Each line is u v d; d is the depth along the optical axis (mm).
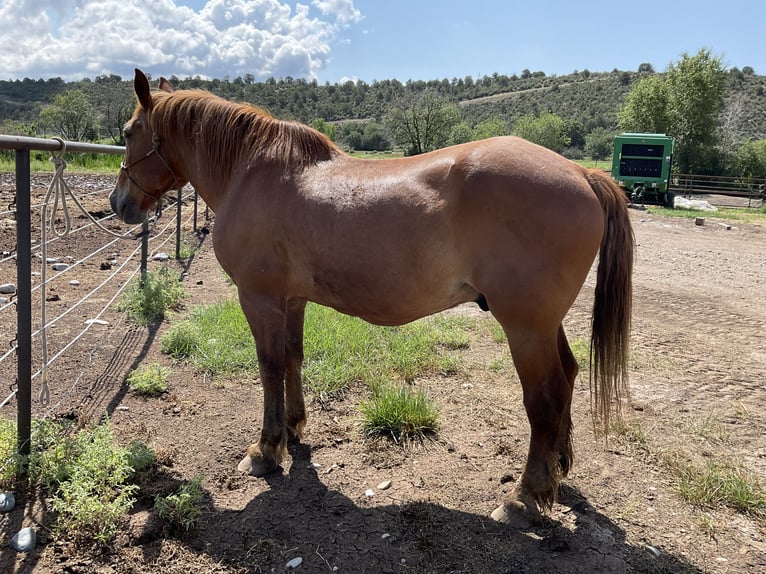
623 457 3295
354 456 3283
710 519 2709
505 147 2547
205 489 2896
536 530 2613
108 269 7426
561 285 2455
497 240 2428
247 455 3133
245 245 2932
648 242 12094
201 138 3209
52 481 2766
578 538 2570
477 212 2438
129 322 5461
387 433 3516
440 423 3680
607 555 2455
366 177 2723
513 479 3045
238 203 2967
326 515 2709
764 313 6469
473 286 2570
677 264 9594
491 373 4535
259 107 3283
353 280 2727
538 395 2566
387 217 2578
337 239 2680
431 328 5477
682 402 4020
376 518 2693
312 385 4141
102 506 2467
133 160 3504
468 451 3350
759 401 4039
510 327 2520
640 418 3764
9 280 6457
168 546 2428
